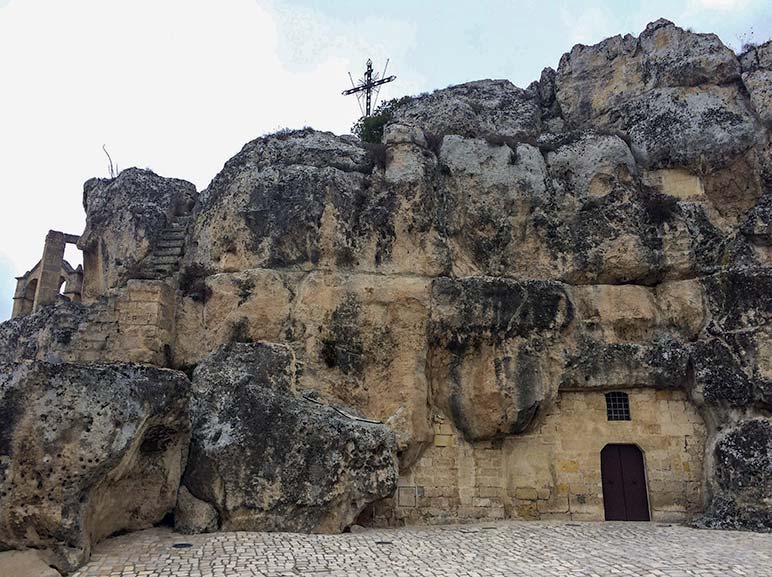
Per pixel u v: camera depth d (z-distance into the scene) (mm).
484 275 18094
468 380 17031
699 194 18969
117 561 9711
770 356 15758
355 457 13672
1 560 9039
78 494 9742
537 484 16812
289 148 19688
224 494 12602
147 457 12328
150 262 19531
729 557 10391
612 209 18641
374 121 27250
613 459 17094
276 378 14062
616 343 17406
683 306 17484
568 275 18312
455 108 22422
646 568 9500
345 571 9305
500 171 19312
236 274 17625
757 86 19391
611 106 21922
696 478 16453
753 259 17297
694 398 16703
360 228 18016
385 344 16844
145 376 11281
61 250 24188
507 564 9914
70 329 16969
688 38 21125
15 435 9641
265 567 9391
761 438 14953
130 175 21016
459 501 16406
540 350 17094
